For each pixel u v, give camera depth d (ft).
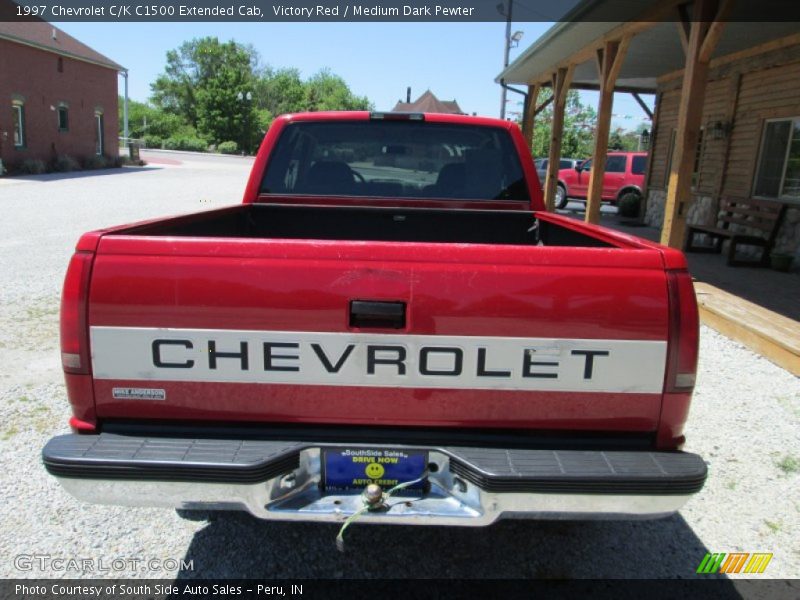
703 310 21.20
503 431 7.04
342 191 13.55
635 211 56.39
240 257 6.70
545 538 9.65
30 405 13.52
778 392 15.24
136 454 6.51
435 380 6.84
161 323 6.75
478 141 13.37
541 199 13.43
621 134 169.78
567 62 38.68
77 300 6.73
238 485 6.46
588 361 6.78
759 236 33.60
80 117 99.25
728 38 32.14
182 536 9.46
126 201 53.98
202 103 228.22
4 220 40.14
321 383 6.88
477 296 6.68
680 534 9.83
